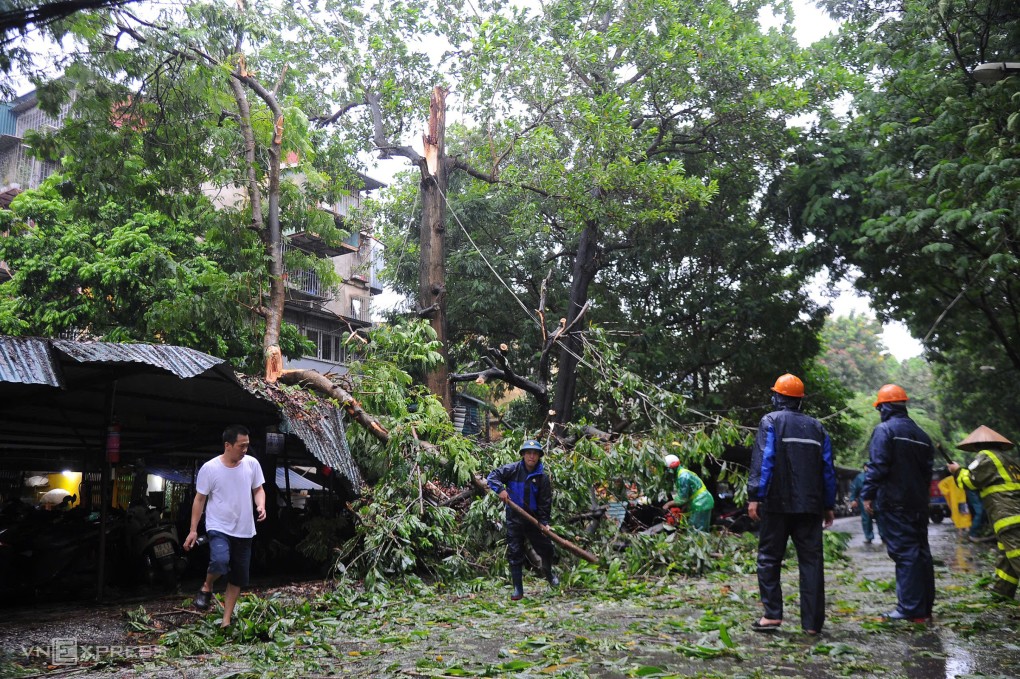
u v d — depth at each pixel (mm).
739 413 24531
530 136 19125
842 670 4035
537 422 21188
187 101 12141
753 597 7000
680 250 23797
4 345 6418
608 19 20594
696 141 21766
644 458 10617
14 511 9820
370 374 10883
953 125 13320
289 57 16266
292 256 13461
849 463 44688
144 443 10484
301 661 4902
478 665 4520
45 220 17062
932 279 17828
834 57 21078
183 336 16078
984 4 13828
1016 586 6328
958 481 6688
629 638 5211
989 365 26594
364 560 8578
